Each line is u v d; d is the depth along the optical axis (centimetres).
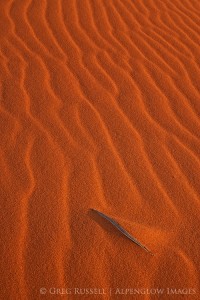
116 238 177
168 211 193
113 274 164
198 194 203
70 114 257
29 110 258
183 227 185
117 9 407
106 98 275
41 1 402
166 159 225
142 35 364
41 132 239
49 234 178
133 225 184
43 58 315
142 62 321
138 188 205
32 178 207
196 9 432
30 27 356
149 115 261
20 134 236
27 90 277
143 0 435
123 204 196
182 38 366
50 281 161
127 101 273
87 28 365
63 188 202
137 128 249
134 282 162
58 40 342
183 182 210
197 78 304
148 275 165
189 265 169
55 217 186
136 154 228
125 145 234
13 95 271
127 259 170
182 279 164
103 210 191
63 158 221
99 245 175
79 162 220
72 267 166
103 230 181
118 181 209
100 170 215
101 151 228
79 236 178
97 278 163
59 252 171
